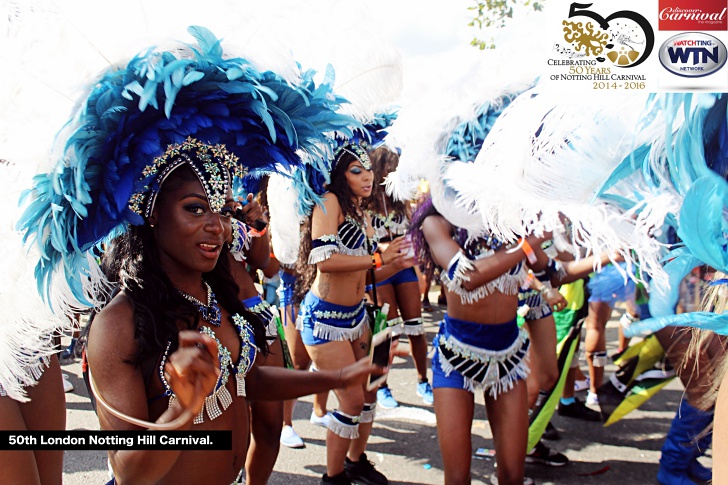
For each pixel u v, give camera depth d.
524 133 1.43
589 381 4.91
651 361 3.50
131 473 1.39
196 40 1.42
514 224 1.62
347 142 3.10
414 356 4.71
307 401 4.77
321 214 3.12
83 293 1.46
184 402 1.34
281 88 1.60
